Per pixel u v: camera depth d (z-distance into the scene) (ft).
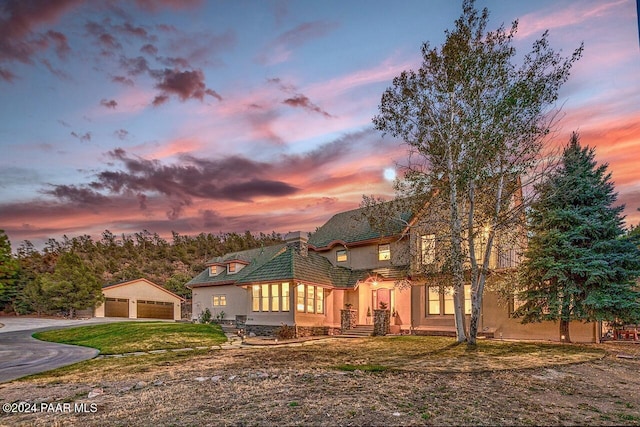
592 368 36.06
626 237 54.54
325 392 26.81
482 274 50.62
